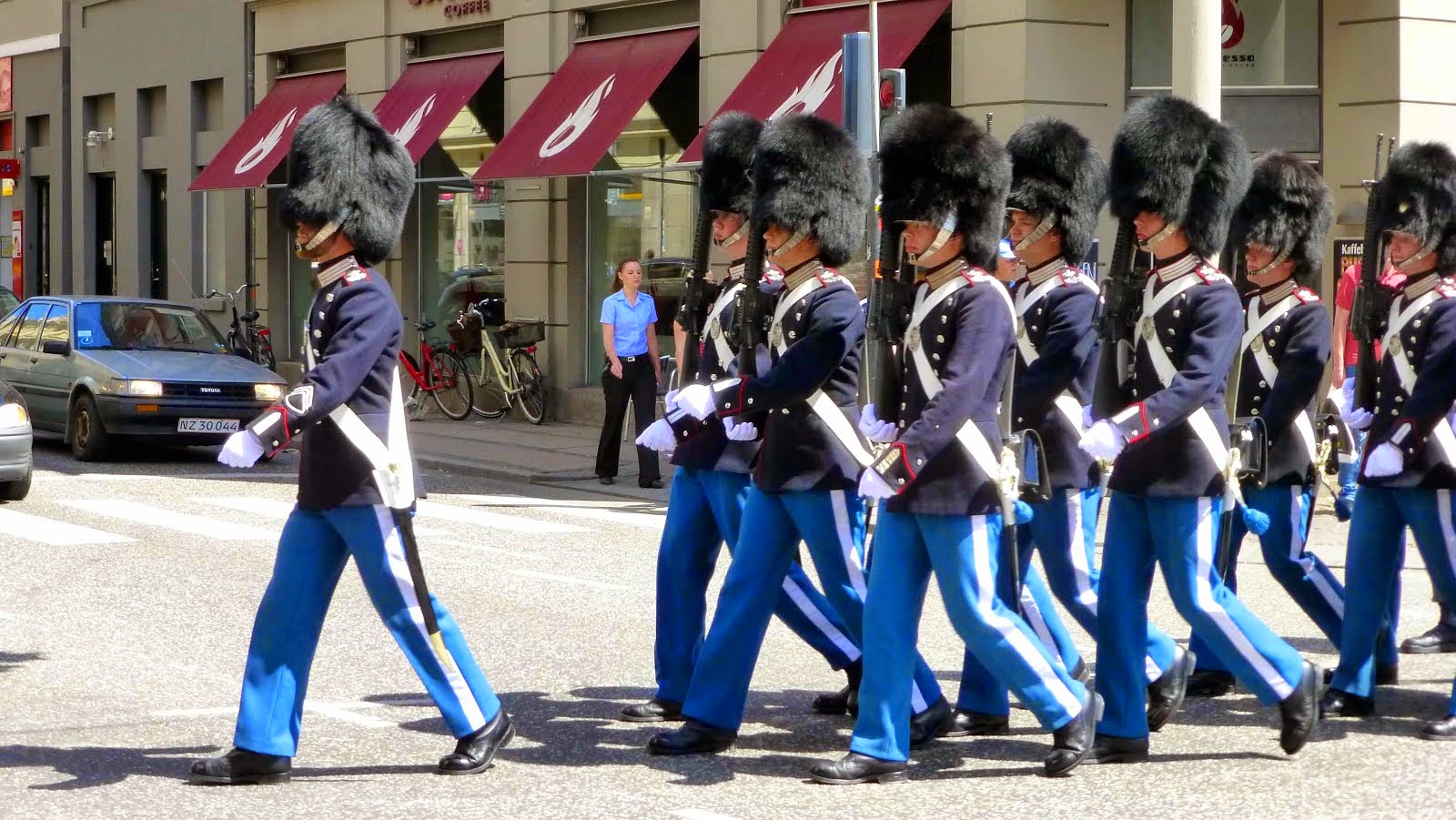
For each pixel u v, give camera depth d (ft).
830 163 23.93
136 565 39.78
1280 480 27.86
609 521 48.47
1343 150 56.18
